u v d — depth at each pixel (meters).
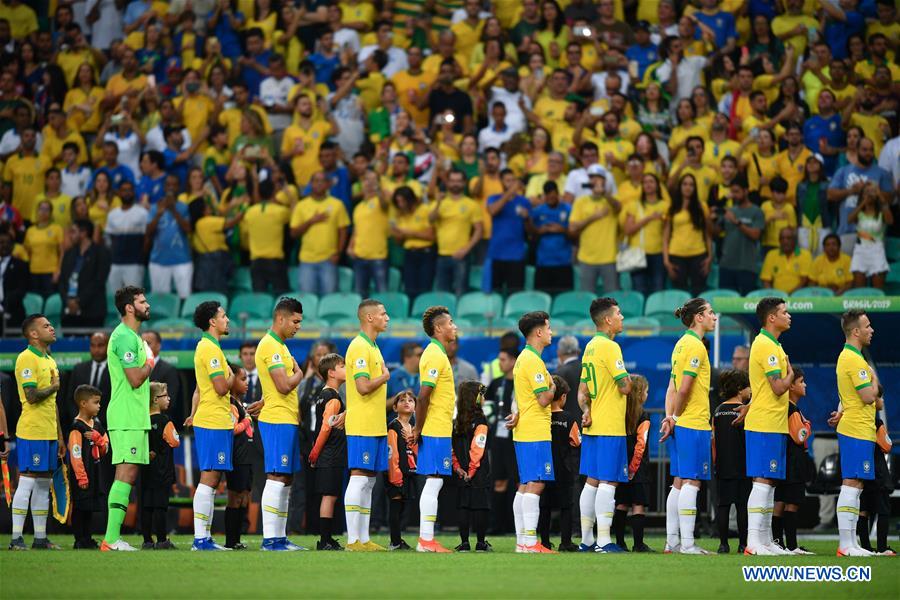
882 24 92.75
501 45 92.69
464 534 46.09
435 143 87.19
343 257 87.50
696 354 44.41
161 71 100.44
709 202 80.69
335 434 46.19
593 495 46.41
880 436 44.47
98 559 39.12
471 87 91.06
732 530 55.84
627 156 84.69
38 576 33.09
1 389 60.06
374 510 60.09
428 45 100.19
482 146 87.38
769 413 43.25
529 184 83.38
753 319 59.66
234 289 87.06
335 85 93.75
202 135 92.19
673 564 38.38
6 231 85.56
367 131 92.56
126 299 44.56
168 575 33.44
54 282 85.62
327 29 99.44
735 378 45.75
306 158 89.06
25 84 102.25
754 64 90.62
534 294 78.44
